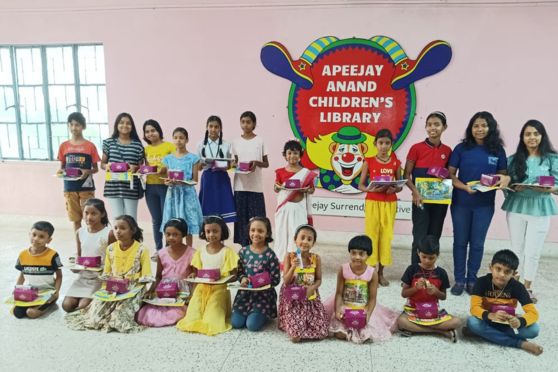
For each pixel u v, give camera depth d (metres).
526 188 2.92
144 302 2.70
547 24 3.81
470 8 3.89
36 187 4.91
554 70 3.87
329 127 4.29
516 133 4.02
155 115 4.59
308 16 4.15
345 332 2.44
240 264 2.68
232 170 3.60
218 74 4.41
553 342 2.44
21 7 4.64
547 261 3.96
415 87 4.10
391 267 3.78
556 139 3.97
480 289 2.45
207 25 4.34
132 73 4.56
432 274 2.51
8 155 5.05
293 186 3.20
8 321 2.64
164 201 3.68
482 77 3.99
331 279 3.47
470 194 3.07
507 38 3.89
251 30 4.27
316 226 4.44
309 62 4.21
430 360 2.25
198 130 4.54
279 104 4.35
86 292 2.81
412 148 3.24
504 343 2.38
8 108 4.94
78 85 4.78
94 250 2.85
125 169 3.49
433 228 3.27
